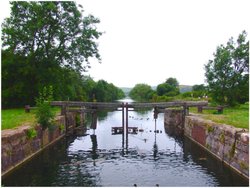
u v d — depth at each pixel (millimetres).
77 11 45062
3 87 45969
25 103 47250
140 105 43250
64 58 46562
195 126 35719
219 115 37188
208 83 48031
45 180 21344
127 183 21094
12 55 44250
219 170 24000
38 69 44625
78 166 25266
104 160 27562
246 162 21203
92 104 42688
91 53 47250
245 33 46406
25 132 25609
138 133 44156
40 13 43125
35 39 44844
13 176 22031
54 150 31609
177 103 42750
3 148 21094
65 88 48844
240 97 47156
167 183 21016
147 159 28062
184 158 28250
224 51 46812
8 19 44000
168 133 44156
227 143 24984
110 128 49656
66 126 41812
